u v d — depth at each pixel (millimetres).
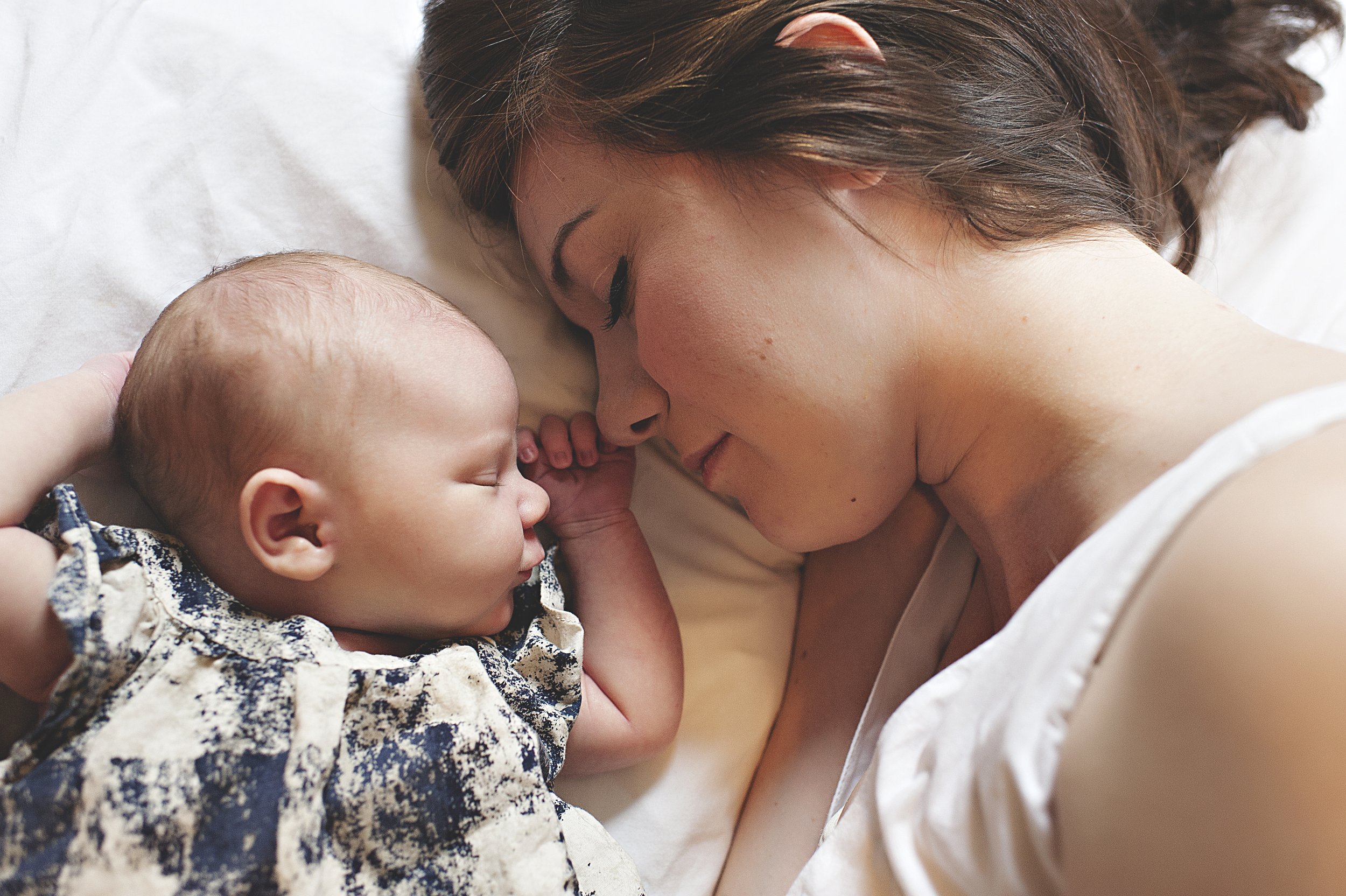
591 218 710
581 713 786
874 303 677
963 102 694
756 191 665
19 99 800
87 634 573
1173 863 442
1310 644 406
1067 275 682
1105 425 638
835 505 746
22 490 624
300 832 583
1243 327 631
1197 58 1029
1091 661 486
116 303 774
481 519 704
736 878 833
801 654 926
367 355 673
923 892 596
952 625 860
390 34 868
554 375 883
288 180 823
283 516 666
